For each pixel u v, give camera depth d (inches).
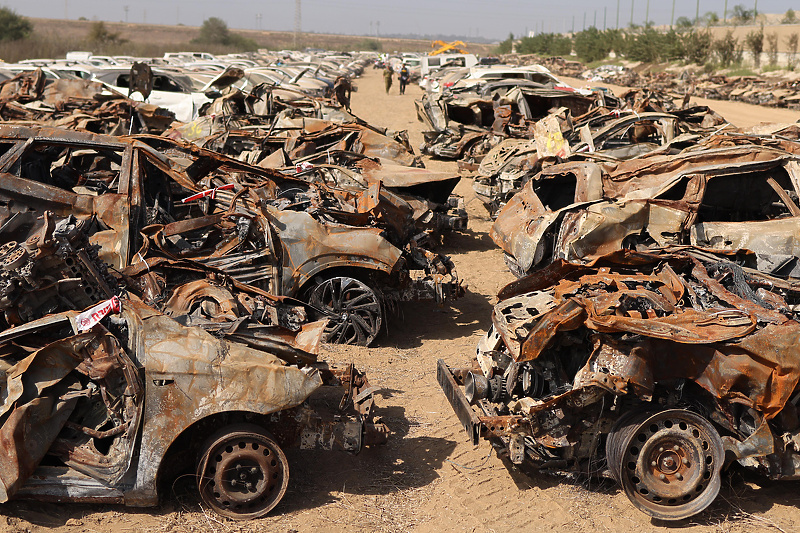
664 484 171.0
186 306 204.1
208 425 169.5
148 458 159.2
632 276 196.2
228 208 285.3
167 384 160.4
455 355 271.9
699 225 279.0
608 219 274.8
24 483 157.1
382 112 1139.3
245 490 165.3
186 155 306.8
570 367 186.4
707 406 175.6
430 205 396.2
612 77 1884.8
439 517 170.6
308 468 190.5
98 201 243.6
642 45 2719.0
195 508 166.9
